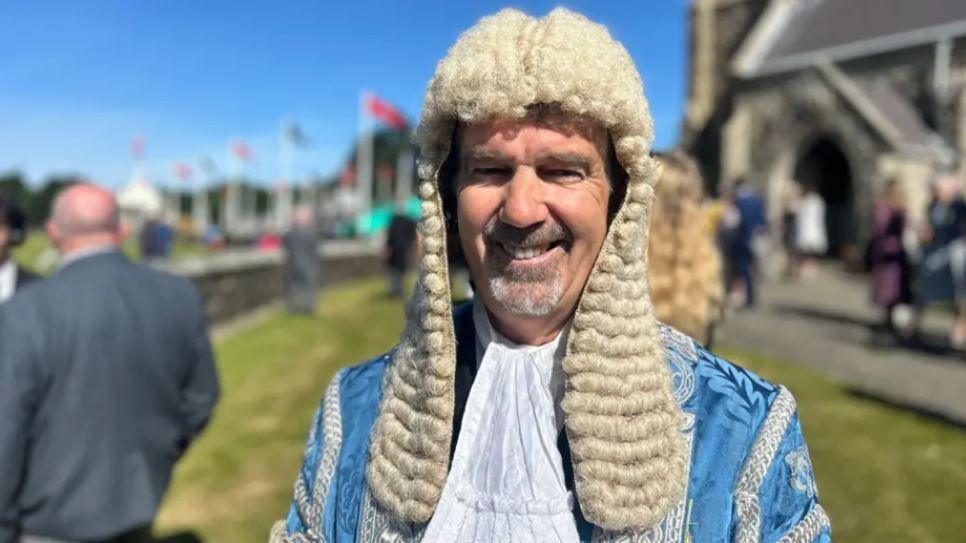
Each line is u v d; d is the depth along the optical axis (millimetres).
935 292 8578
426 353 1438
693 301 2539
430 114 1419
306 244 12523
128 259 3137
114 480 2848
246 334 10625
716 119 27500
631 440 1311
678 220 2561
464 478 1432
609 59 1334
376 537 1446
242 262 12391
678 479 1324
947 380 6938
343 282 19281
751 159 21938
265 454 5605
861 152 18547
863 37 21812
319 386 7543
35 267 18438
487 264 1427
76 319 2801
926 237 8758
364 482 1511
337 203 52406
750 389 1438
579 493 1316
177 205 67062
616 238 1364
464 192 1424
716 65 29312
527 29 1355
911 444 5188
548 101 1289
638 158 1356
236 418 6523
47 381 2732
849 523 4051
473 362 1572
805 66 20297
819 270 17781
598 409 1314
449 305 1435
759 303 11953
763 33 25547
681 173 2621
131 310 2963
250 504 4766
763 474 1332
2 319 2738
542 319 1468
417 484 1396
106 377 2838
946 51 19312
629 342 1341
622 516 1279
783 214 17375
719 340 8648
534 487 1387
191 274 10039
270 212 65562
